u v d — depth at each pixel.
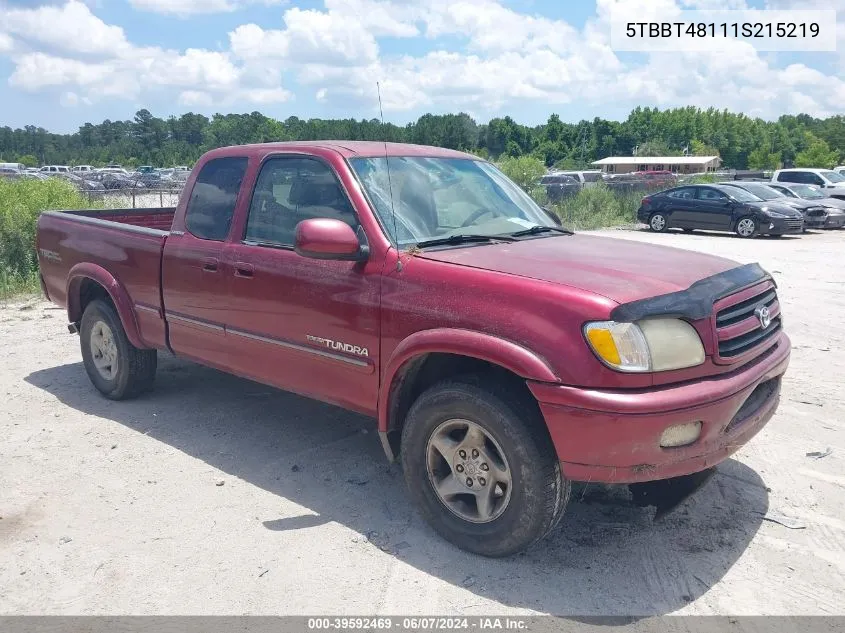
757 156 118.50
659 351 3.14
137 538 3.74
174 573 3.44
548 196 25.48
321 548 3.64
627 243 4.39
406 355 3.56
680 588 3.29
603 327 3.09
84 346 5.90
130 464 4.63
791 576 3.38
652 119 152.38
